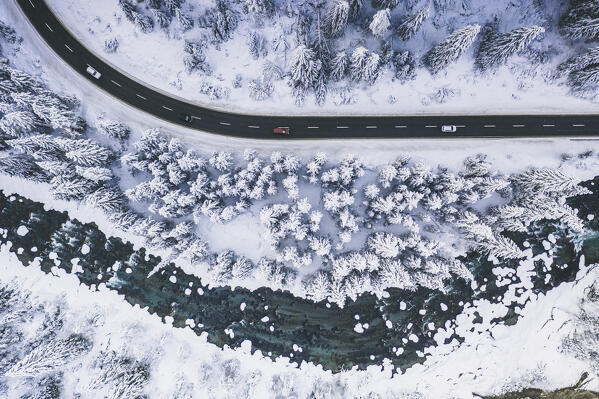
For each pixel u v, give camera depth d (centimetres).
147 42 4478
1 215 4544
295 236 4203
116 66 4522
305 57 3881
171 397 4412
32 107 4069
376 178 4503
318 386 4566
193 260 4384
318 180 4434
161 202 4300
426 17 4078
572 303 4503
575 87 4425
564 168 4500
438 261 4253
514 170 4509
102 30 4472
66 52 4503
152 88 4553
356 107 4550
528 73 4469
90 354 4488
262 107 4562
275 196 4466
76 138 4416
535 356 4531
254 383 4519
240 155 4562
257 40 4422
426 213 4397
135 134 4553
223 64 4509
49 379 4409
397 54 4375
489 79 4500
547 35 4428
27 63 4481
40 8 4466
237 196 4416
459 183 3916
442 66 4331
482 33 4388
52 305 4522
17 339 4381
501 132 4550
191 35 4462
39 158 4184
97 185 4331
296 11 4347
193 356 4556
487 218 4291
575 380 4488
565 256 4550
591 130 4497
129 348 4491
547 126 4528
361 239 4469
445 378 4559
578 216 4559
